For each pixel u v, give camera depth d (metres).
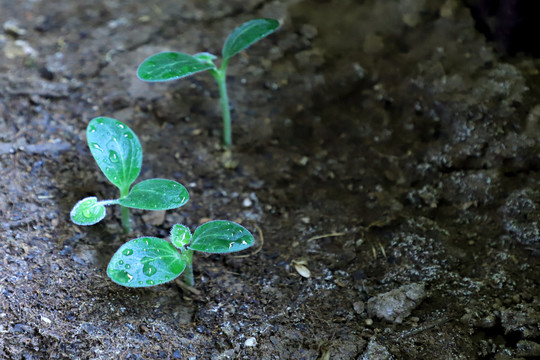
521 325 0.52
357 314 0.53
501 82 0.61
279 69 0.65
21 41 0.66
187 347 0.52
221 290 0.54
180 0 0.70
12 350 0.50
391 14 0.67
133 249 0.51
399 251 0.56
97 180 0.58
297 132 0.62
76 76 0.64
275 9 0.69
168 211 0.57
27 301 0.52
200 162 0.60
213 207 0.58
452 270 0.55
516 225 0.56
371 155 0.61
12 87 0.62
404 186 0.59
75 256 0.54
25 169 0.58
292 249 0.56
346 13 0.68
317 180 0.60
